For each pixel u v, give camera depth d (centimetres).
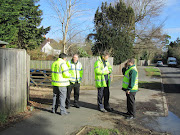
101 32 1711
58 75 483
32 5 1806
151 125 440
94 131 379
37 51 1644
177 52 4809
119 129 406
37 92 805
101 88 534
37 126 406
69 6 1059
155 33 2036
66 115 493
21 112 493
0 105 417
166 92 914
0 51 415
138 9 2089
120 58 1742
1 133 361
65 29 1095
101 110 536
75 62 559
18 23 1559
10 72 446
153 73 1975
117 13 1766
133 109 483
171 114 539
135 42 2134
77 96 574
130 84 465
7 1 1266
